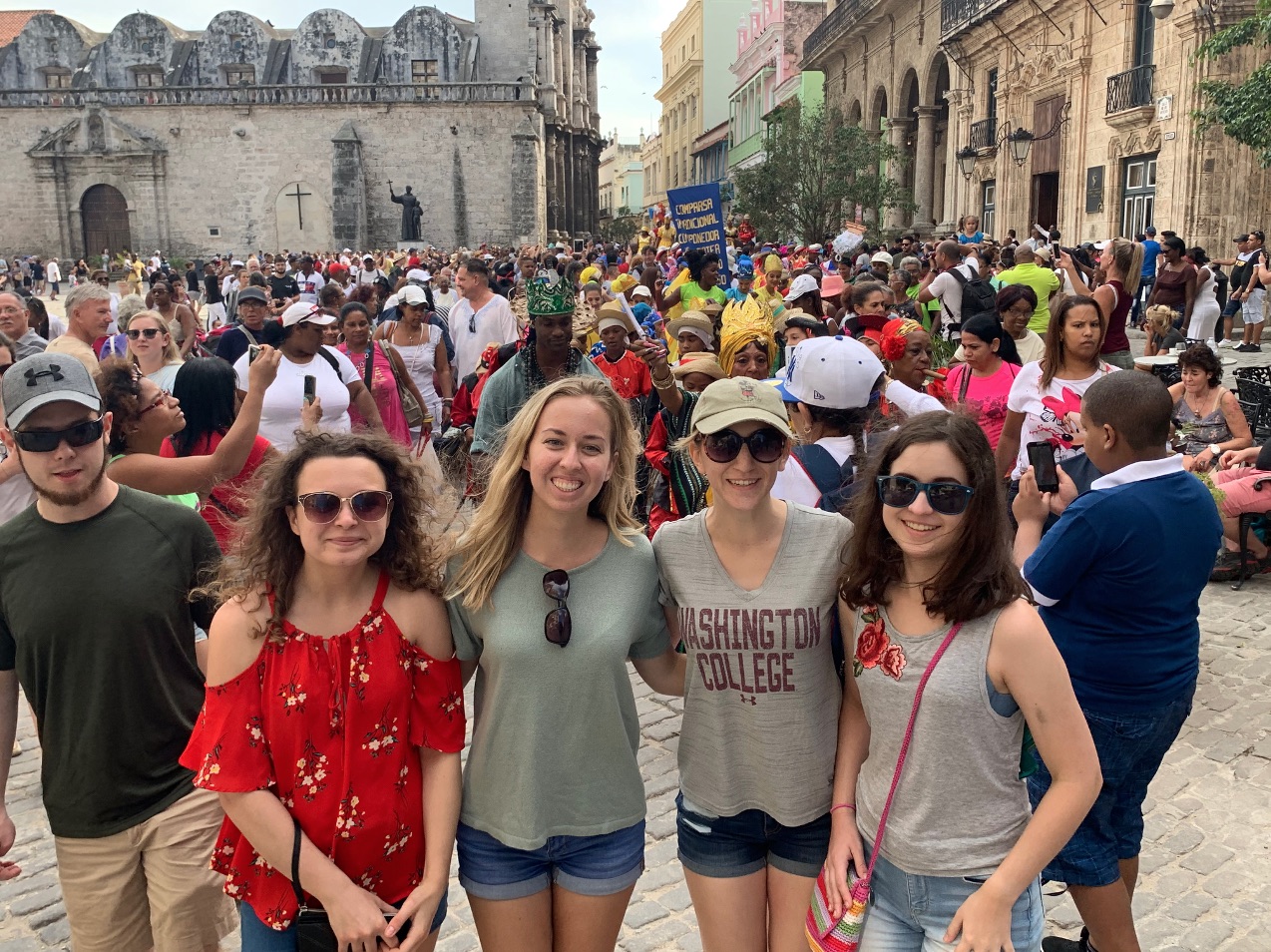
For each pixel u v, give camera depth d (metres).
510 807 2.66
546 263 28.17
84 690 2.95
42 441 2.82
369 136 51.56
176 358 6.82
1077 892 3.14
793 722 2.69
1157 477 3.05
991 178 29.36
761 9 64.25
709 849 2.83
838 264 16.91
